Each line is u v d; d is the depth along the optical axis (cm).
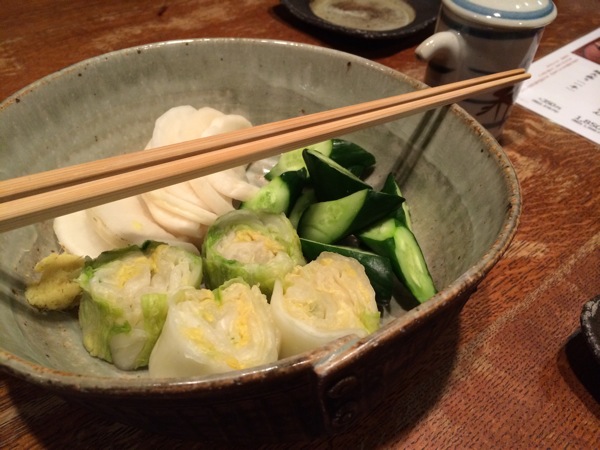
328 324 17
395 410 17
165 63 25
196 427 14
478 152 20
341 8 37
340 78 25
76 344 19
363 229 22
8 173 20
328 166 22
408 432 17
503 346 20
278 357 17
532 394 18
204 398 12
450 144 22
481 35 25
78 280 18
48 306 19
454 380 18
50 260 19
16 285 18
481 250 17
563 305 21
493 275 22
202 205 22
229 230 20
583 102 33
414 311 13
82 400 13
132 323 18
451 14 25
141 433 17
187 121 24
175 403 12
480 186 19
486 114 27
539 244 24
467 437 17
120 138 24
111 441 16
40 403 17
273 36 36
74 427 16
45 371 12
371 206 21
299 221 22
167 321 16
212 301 17
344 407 13
